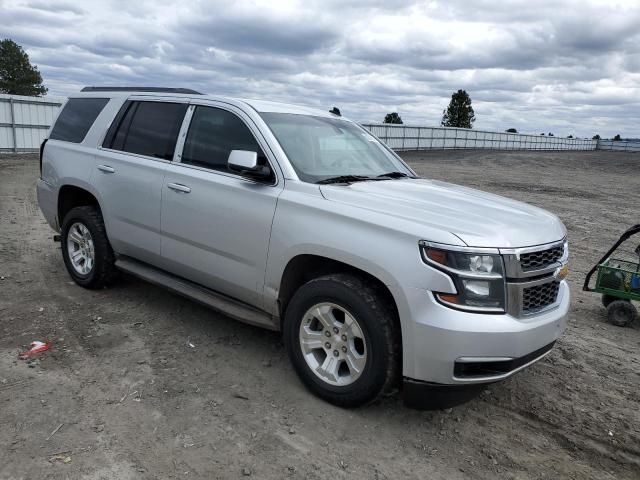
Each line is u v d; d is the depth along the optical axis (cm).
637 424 368
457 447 329
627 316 559
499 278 312
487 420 362
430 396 318
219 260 420
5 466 281
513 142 7075
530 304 333
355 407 352
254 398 365
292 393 375
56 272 615
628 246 978
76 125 578
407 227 321
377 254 324
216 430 326
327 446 319
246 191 399
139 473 284
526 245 329
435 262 307
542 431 353
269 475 290
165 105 494
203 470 290
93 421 327
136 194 482
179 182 445
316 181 391
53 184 576
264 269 388
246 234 396
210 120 452
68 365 396
